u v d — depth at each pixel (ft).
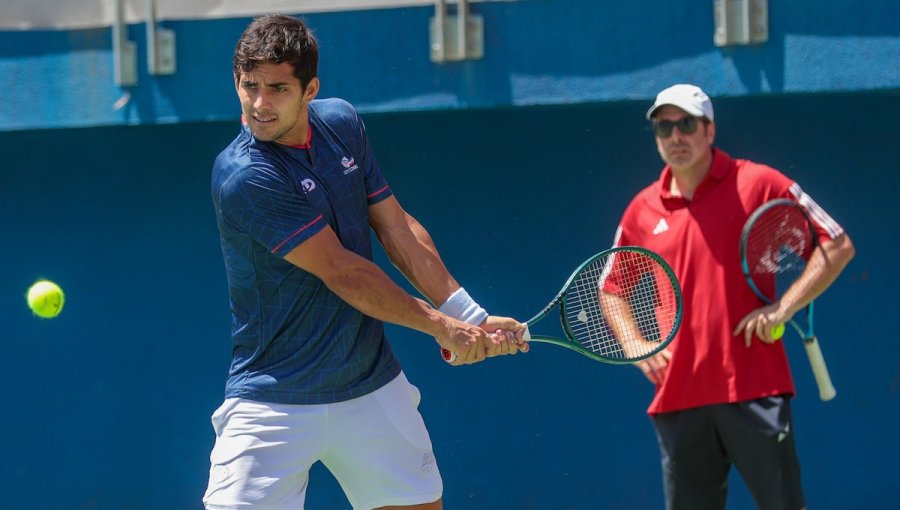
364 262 43.11
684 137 54.80
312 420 44.04
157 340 77.56
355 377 44.47
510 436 75.20
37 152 77.92
